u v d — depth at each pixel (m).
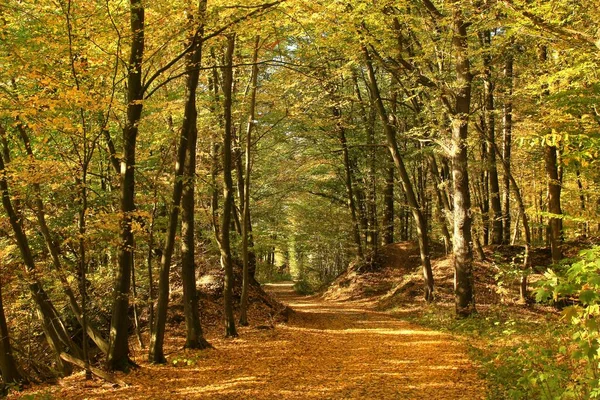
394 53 15.49
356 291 25.61
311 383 8.70
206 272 17.28
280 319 15.97
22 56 8.16
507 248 22.28
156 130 12.99
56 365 11.26
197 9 9.10
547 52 15.32
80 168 9.17
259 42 14.24
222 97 15.28
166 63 11.38
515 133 15.52
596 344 3.76
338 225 29.38
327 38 14.53
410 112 23.14
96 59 8.41
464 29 14.93
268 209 24.75
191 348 11.48
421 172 28.59
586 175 11.70
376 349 11.86
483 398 7.32
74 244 11.98
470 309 15.72
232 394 7.96
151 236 11.59
